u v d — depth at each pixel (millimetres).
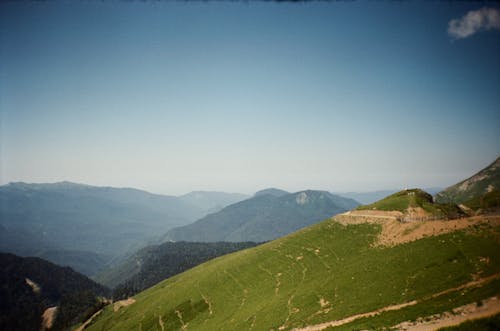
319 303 70188
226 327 84000
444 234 78312
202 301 120000
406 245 81625
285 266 109062
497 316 35906
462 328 35844
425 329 39844
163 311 130250
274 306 80125
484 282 51500
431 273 61344
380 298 59656
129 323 140375
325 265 95750
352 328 49656
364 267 78312
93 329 169875
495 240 65812
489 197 122562
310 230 130625
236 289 113750
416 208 103250
